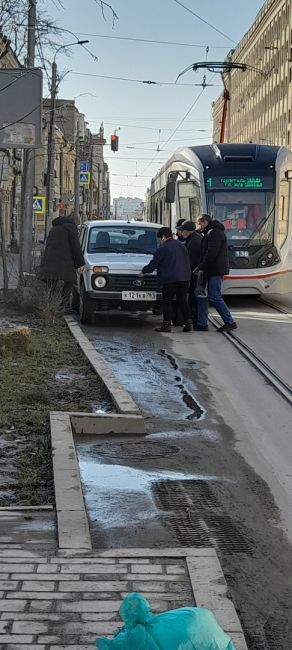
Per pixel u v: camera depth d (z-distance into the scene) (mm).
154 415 8336
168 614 2652
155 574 4324
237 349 12227
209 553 4637
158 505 5754
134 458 6871
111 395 8383
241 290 17172
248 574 4648
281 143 84188
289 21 81500
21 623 3734
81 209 62312
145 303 14305
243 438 7566
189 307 14586
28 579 4203
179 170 19578
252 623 4074
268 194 17484
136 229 15859
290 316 16062
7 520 5121
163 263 13570
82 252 14602
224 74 31516
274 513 5660
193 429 7848
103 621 3766
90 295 14195
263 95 94500
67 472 5918
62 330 13266
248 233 17281
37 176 51125
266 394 9375
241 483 6293
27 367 9875
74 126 66750
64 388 8883
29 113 15125
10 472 6062
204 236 13883
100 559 4520
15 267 22594
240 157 17688
